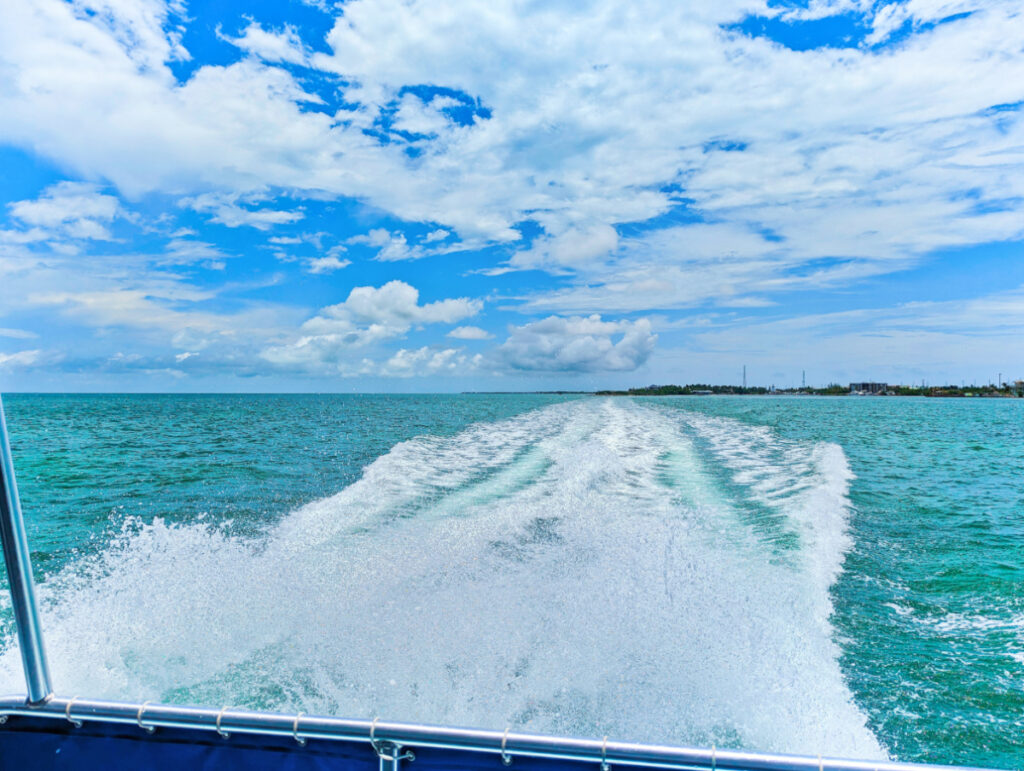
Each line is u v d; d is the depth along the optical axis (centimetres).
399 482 930
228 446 1727
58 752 181
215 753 176
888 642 454
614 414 2436
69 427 2591
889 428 2695
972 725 357
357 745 171
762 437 1675
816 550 633
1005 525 842
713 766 153
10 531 165
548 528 680
